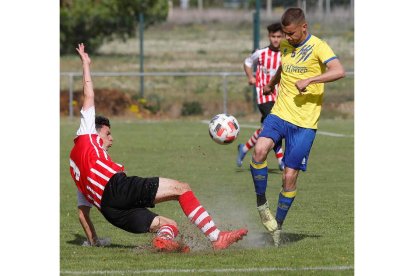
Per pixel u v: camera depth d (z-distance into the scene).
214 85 53.66
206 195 19.55
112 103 45.28
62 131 36.03
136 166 24.98
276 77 15.23
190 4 106.38
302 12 13.78
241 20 87.25
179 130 37.06
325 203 18.19
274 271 11.52
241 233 12.73
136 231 12.60
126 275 11.30
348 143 31.44
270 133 13.84
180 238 13.68
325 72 13.29
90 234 13.66
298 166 13.79
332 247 13.33
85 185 12.77
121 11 62.88
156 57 65.81
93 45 63.41
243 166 25.27
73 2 61.62
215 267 11.77
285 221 16.02
